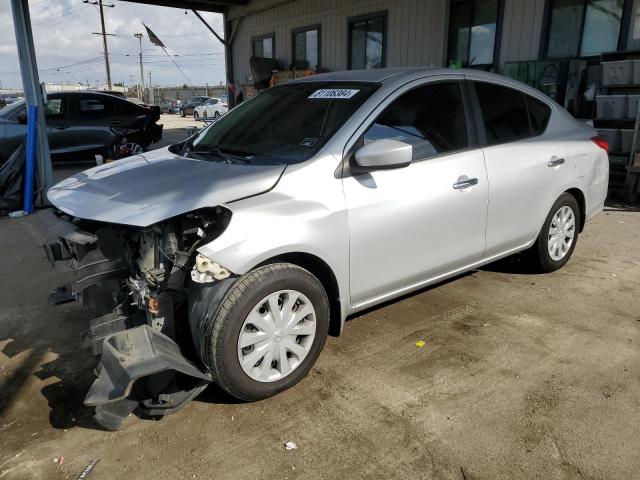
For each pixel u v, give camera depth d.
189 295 2.70
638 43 8.18
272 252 2.68
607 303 4.09
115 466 2.41
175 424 2.69
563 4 8.92
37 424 2.71
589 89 8.55
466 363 3.23
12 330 3.73
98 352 2.61
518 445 2.52
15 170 7.18
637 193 7.65
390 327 3.70
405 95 3.37
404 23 11.45
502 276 4.64
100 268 2.75
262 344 2.75
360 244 3.06
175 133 20.59
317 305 2.91
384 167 2.95
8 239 5.98
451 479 2.32
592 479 2.31
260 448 2.51
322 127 3.20
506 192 3.84
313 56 14.27
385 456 2.46
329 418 2.72
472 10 10.26
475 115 3.74
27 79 7.31
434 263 3.51
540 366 3.20
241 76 17.48
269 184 2.80
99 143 10.95
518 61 9.20
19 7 7.11
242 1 15.94
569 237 4.67
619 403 2.83
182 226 2.68
